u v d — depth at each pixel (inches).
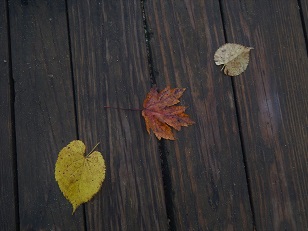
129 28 23.1
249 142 22.4
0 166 21.2
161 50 23.0
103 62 22.7
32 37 22.6
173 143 22.0
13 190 21.1
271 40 23.6
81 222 21.0
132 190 21.5
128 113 22.2
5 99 21.9
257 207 21.7
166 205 21.5
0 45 22.4
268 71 23.2
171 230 21.3
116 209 21.2
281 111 22.8
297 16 24.0
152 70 22.8
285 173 22.2
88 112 22.1
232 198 21.7
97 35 22.9
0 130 21.6
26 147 21.5
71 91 22.2
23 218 20.9
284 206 21.8
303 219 21.8
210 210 21.5
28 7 22.9
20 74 22.2
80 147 21.1
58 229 20.9
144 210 21.3
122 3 23.4
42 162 21.5
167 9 23.5
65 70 22.5
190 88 22.7
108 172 21.5
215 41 23.4
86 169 21.0
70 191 20.7
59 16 23.0
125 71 22.6
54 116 21.9
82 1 23.2
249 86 23.0
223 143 22.3
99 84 22.4
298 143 22.6
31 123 21.8
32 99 22.0
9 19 22.7
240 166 22.1
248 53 23.0
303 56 23.6
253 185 21.9
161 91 22.2
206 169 22.0
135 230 21.1
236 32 23.6
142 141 21.9
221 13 23.8
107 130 22.0
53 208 21.0
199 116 22.4
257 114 22.7
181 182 21.7
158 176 21.7
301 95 23.1
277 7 24.0
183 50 23.1
